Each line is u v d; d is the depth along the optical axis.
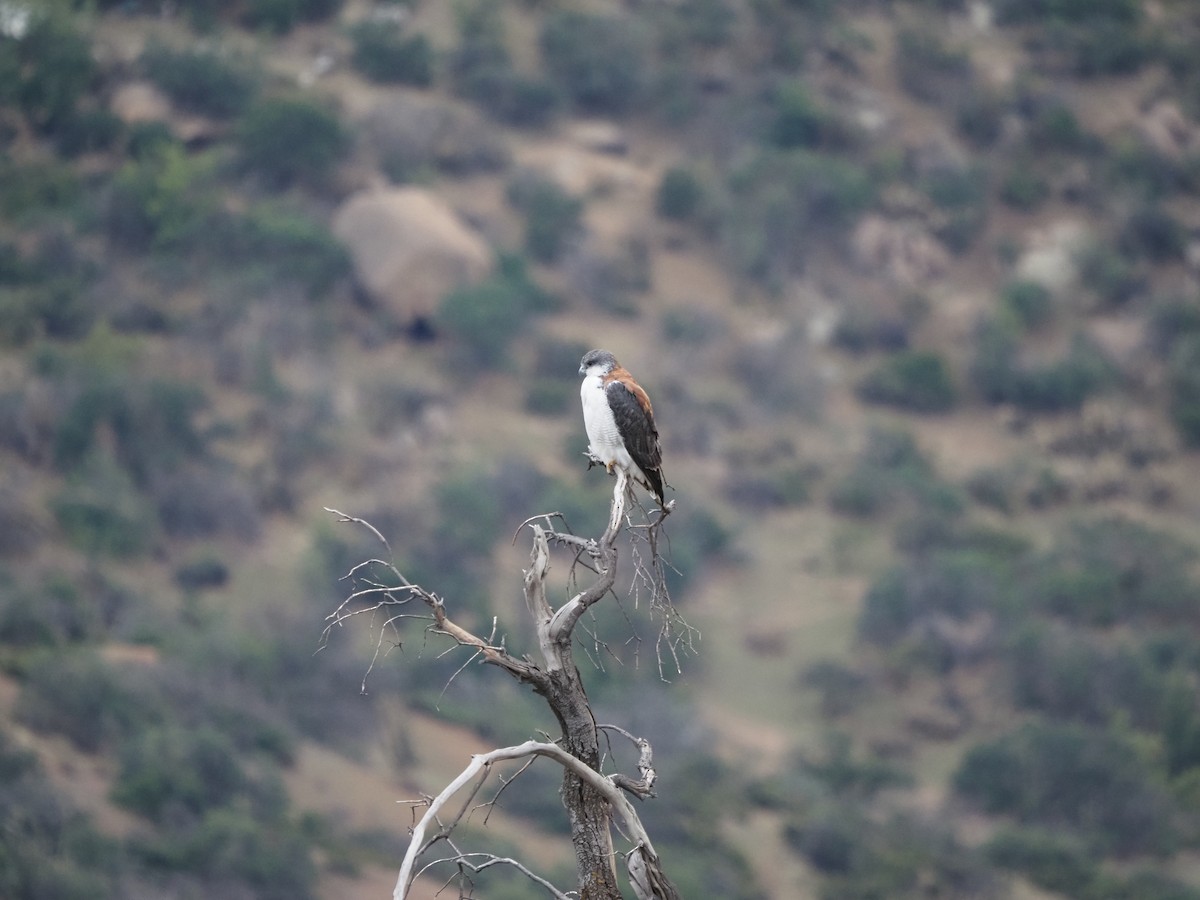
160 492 64.38
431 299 83.44
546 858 39.16
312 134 93.50
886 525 76.06
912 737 58.34
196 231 84.69
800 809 47.94
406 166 97.25
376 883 38.66
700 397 85.06
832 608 68.25
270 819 40.00
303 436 71.44
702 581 68.94
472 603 58.84
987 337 94.56
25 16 98.56
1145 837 50.31
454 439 76.69
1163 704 58.16
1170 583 70.12
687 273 97.00
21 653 46.19
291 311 80.00
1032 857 47.16
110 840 36.31
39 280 81.75
